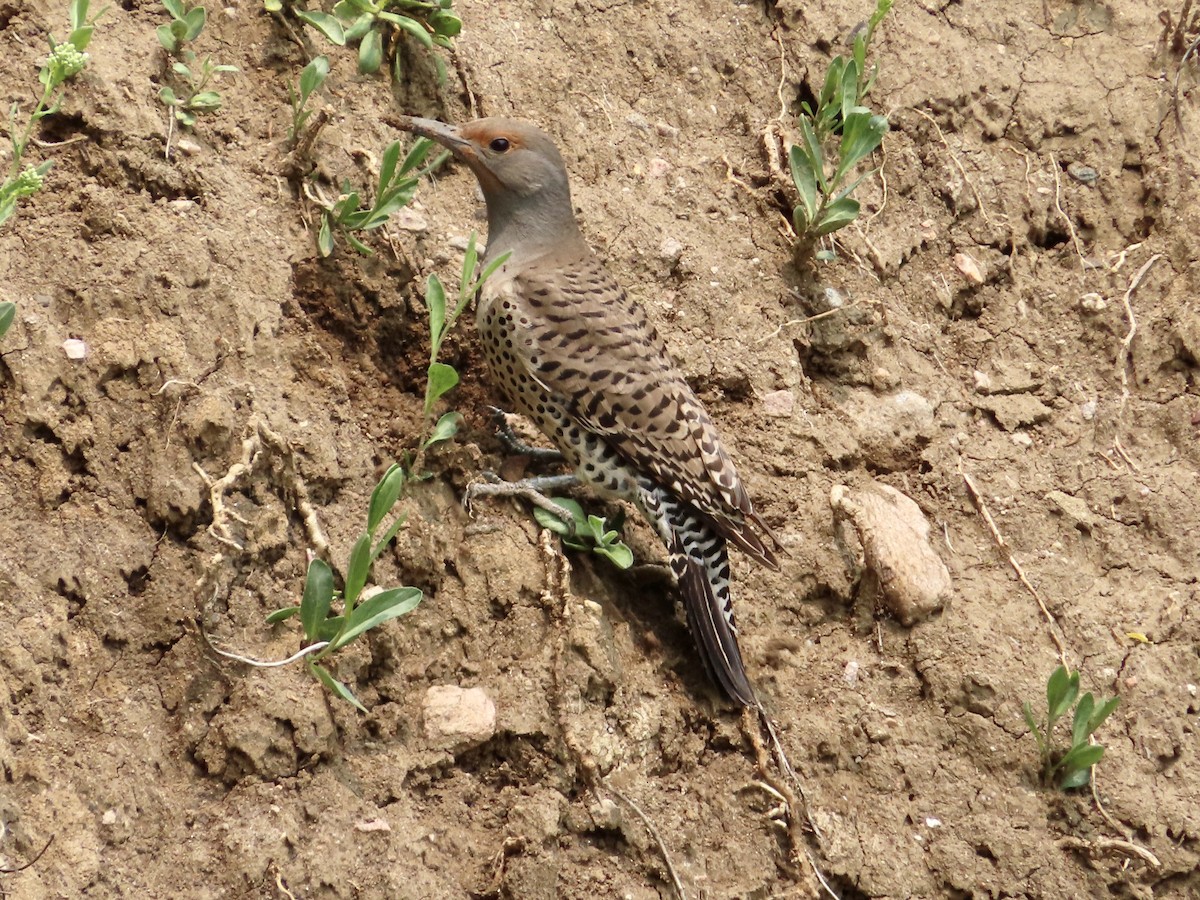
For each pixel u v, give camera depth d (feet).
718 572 32.40
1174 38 44.88
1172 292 41.32
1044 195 42.32
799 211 38.09
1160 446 39.11
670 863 29.17
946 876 31.09
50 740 25.90
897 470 37.04
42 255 30.35
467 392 34.76
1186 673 34.55
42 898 24.21
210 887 25.85
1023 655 33.96
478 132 33.91
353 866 27.09
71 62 29.04
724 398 36.40
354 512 31.09
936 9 44.32
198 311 31.09
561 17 40.73
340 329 33.55
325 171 34.47
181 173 32.63
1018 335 40.37
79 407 29.01
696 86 41.19
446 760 28.99
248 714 27.30
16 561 27.12
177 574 28.19
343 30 36.01
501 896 27.96
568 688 30.09
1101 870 31.55
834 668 33.35
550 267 33.78
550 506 32.58
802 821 30.81
